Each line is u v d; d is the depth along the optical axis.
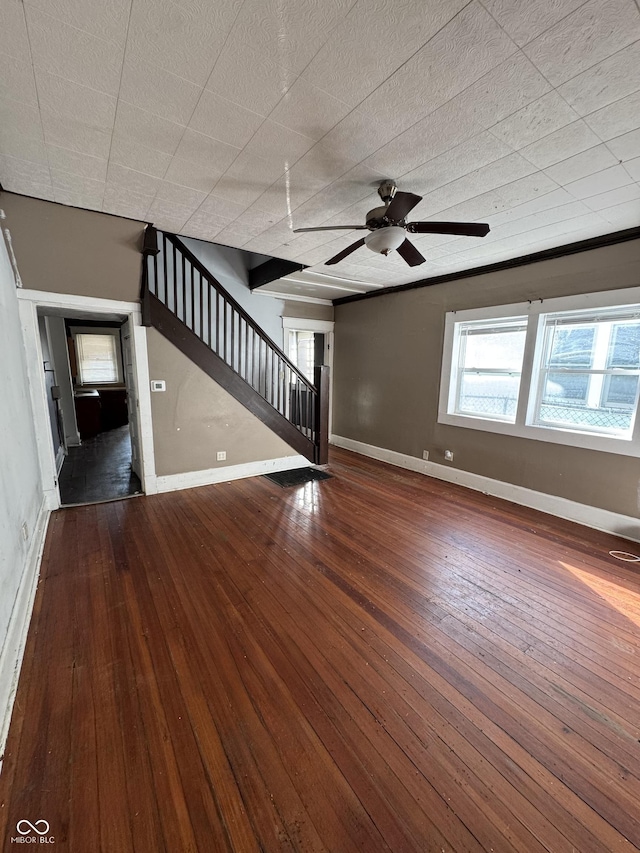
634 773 1.29
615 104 1.55
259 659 1.75
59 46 1.30
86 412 6.86
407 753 1.34
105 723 1.42
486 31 1.22
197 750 1.33
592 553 2.81
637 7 1.12
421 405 4.84
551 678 1.68
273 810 1.16
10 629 1.73
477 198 2.43
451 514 3.52
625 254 2.94
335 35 1.25
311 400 5.39
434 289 4.55
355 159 2.01
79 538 2.89
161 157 2.01
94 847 1.06
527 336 3.63
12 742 1.33
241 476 4.47
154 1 1.14
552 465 3.54
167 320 3.71
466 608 2.15
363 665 1.73
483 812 1.17
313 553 2.74
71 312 3.43
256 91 1.51
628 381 3.08
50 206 2.58
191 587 2.30
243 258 5.34
